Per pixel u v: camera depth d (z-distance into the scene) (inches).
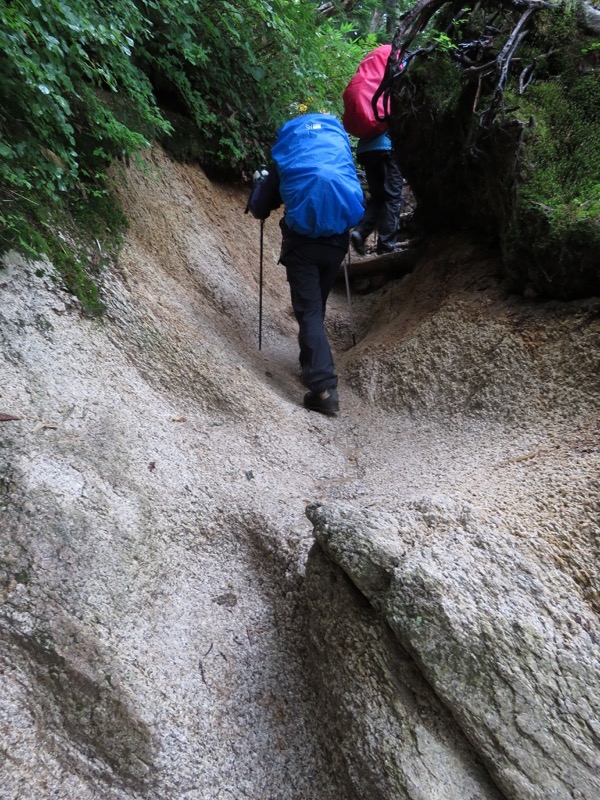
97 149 111.3
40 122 92.0
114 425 87.7
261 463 100.7
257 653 73.1
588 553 62.1
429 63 136.5
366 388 131.2
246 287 163.9
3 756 55.1
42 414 80.7
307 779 63.1
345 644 64.5
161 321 112.1
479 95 123.7
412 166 153.6
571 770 50.1
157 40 149.4
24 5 75.9
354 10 323.6
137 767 59.3
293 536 83.5
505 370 106.9
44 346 88.6
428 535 65.7
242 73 183.0
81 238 107.2
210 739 64.1
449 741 55.2
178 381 107.8
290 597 77.9
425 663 56.0
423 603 57.8
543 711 52.4
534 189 106.2
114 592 69.6
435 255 158.9
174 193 158.9
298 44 183.5
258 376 127.3
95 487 76.6
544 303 110.4
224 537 85.4
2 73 82.2
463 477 85.6
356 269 189.8
